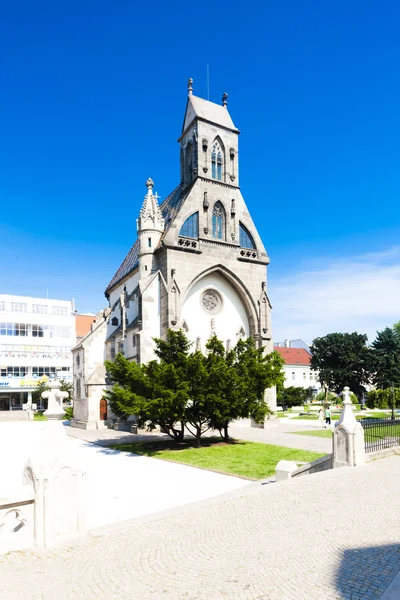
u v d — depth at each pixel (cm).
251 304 4131
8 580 722
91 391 4059
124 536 930
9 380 7506
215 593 664
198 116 4091
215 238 3975
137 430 3381
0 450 2820
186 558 804
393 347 7700
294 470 1578
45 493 877
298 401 6894
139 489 1609
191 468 1991
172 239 3719
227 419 2502
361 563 758
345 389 1758
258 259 4203
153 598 654
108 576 733
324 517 1023
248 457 2208
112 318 4519
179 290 3669
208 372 2384
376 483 1345
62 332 8106
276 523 991
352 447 1645
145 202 3950
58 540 888
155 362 2472
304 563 765
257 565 763
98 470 1964
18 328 7725
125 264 5469
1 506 841
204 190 4003
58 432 941
